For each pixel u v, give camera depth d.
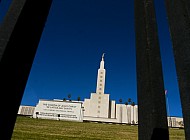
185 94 1.46
